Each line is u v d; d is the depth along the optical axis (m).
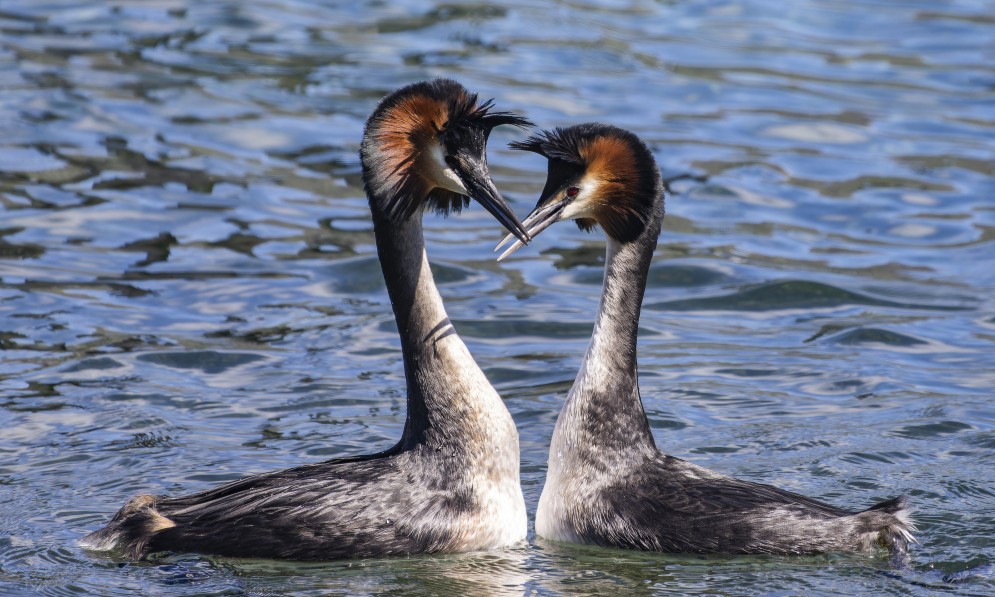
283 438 12.78
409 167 10.58
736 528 10.02
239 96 23.38
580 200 10.91
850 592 9.38
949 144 22.50
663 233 19.11
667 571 9.85
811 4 30.12
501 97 23.33
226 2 28.39
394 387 14.14
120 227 18.64
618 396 10.85
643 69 25.50
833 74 25.75
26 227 18.41
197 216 19.16
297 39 26.34
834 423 13.17
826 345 15.48
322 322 16.02
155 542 10.00
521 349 15.34
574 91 24.00
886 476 11.79
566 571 9.95
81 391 13.86
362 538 10.08
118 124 22.03
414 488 10.34
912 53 26.94
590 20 28.45
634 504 10.42
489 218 20.16
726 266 17.98
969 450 12.43
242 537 9.95
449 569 9.99
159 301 16.44
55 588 9.48
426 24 27.48
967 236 19.16
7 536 10.47
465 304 16.64
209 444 12.61
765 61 26.30
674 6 29.80
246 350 15.07
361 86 23.86
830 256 18.45
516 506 10.68
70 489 11.53
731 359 15.04
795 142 22.52
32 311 15.91
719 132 22.73
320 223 19.16
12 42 25.34
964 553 10.09
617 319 10.95
